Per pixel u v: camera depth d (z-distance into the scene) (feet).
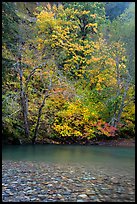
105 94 81.20
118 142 76.54
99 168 38.75
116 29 84.12
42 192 24.84
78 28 97.91
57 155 52.54
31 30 81.10
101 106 80.23
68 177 31.17
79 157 50.55
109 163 44.01
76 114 76.89
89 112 77.10
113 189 26.22
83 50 89.86
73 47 91.81
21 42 68.95
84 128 77.00
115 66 81.56
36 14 92.38
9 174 32.24
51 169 36.63
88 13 98.53
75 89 82.38
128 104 81.46
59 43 87.86
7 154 52.44
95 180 29.89
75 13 97.19
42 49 84.74
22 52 71.41
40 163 42.70
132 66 81.00
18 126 70.38
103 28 96.02
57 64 85.25
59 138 74.90
